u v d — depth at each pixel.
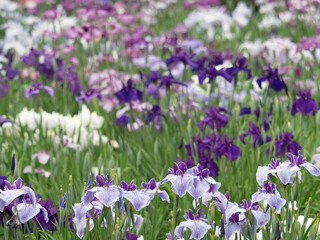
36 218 5.26
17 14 22.52
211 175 7.03
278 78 9.11
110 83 11.49
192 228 4.78
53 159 8.13
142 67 13.99
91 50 13.97
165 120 9.52
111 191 4.75
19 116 9.73
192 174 4.93
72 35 14.03
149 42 14.83
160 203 6.88
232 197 6.73
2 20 22.02
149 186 5.12
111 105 10.80
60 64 12.42
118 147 9.23
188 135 8.27
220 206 4.86
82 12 15.72
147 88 9.90
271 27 19.53
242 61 9.27
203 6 22.20
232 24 18.73
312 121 9.23
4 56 13.48
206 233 5.01
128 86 9.31
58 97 12.24
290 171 4.98
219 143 7.12
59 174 7.95
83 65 14.59
